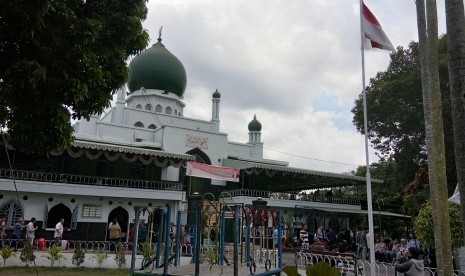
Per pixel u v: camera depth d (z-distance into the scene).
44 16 6.79
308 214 32.03
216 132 35.22
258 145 41.81
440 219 6.70
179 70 39.22
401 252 15.13
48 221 23.72
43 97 7.28
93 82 7.68
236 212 8.52
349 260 13.01
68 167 26.55
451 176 22.25
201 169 27.05
